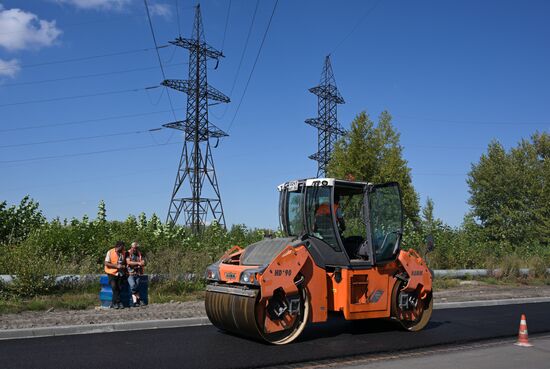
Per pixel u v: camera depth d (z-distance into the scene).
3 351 8.35
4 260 14.62
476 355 8.66
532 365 7.96
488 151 39.03
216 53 40.84
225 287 9.48
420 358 8.41
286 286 9.01
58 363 7.59
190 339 9.51
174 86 39.47
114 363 7.63
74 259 16.19
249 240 21.83
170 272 15.91
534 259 25.62
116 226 19.52
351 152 25.62
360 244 10.31
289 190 10.58
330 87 46.25
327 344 9.27
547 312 14.12
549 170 36.62
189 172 39.22
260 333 8.90
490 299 16.70
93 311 12.37
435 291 19.03
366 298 9.94
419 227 25.33
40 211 19.84
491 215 37.84
